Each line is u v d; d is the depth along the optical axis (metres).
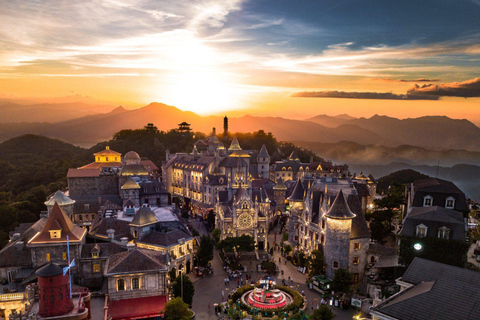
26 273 75.06
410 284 51.19
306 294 80.06
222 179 154.25
